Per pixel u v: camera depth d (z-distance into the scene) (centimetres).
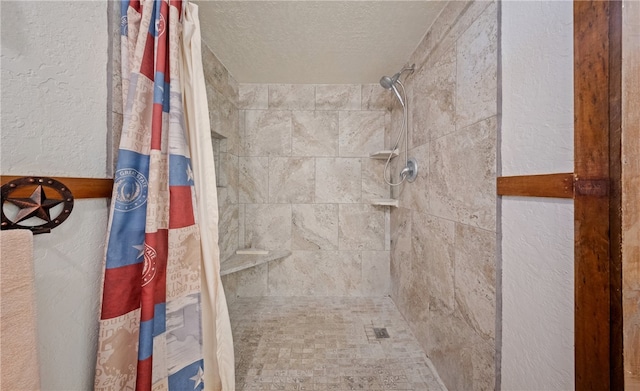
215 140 171
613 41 42
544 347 60
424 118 132
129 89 71
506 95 73
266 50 150
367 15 117
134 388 71
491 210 79
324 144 198
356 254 199
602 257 44
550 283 59
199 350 86
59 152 59
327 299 193
